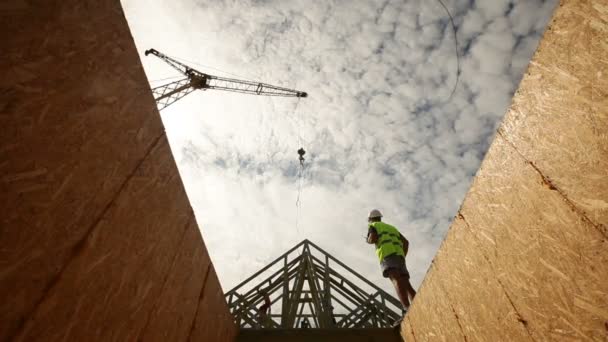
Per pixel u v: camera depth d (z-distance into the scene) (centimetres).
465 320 211
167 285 179
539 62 142
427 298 265
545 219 143
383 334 334
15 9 94
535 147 146
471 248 203
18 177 89
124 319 137
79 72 119
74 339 106
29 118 95
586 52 118
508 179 166
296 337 330
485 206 187
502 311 176
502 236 172
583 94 120
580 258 127
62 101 109
